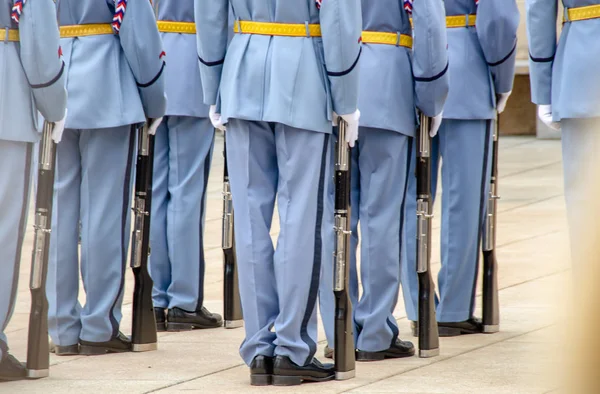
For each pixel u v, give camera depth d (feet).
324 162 43.50
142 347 53.16
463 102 56.39
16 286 45.37
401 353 50.65
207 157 62.39
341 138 43.42
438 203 106.63
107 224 51.55
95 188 51.39
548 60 50.16
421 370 47.50
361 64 48.75
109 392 43.57
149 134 53.01
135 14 50.16
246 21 43.91
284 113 42.42
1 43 43.29
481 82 56.85
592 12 47.80
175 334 59.31
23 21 42.52
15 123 43.37
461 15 56.95
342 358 44.96
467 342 55.16
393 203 49.65
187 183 61.57
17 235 44.83
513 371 46.98
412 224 57.11
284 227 43.16
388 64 48.75
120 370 48.34
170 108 60.90
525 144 155.22
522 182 120.98
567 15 48.91
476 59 56.75
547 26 49.75
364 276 50.03
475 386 43.86
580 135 48.21
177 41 61.31
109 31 51.19
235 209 44.60
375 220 49.62
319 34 43.29
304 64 42.88
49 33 42.73
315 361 44.93
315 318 44.34
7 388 44.39
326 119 43.11
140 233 52.95
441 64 47.70
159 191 62.44
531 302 65.26
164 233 61.87
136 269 53.11
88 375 47.19
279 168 43.70
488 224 57.93
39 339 46.11
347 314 44.98
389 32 49.29
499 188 117.08
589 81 47.52
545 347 16.38
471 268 57.36
